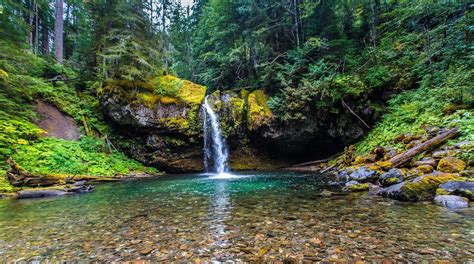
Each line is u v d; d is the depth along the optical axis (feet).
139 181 36.94
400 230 11.89
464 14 37.45
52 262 9.77
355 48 54.49
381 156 31.65
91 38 55.06
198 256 9.99
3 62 38.37
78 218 16.38
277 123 51.70
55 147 38.93
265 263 9.16
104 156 44.78
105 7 50.90
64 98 51.29
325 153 55.57
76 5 80.69
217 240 11.69
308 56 53.52
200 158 53.62
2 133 34.71
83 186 28.96
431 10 42.39
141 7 55.57
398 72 45.42
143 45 51.83
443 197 16.48
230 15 63.98
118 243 11.68
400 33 50.96
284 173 43.60
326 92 45.52
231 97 58.03
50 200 22.85
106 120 52.34
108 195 25.13
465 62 34.24
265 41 60.08
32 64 46.11
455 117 29.19
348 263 8.84
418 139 29.78
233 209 17.78
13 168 28.14
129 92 48.91
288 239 11.43
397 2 55.21
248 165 56.70
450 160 21.29
